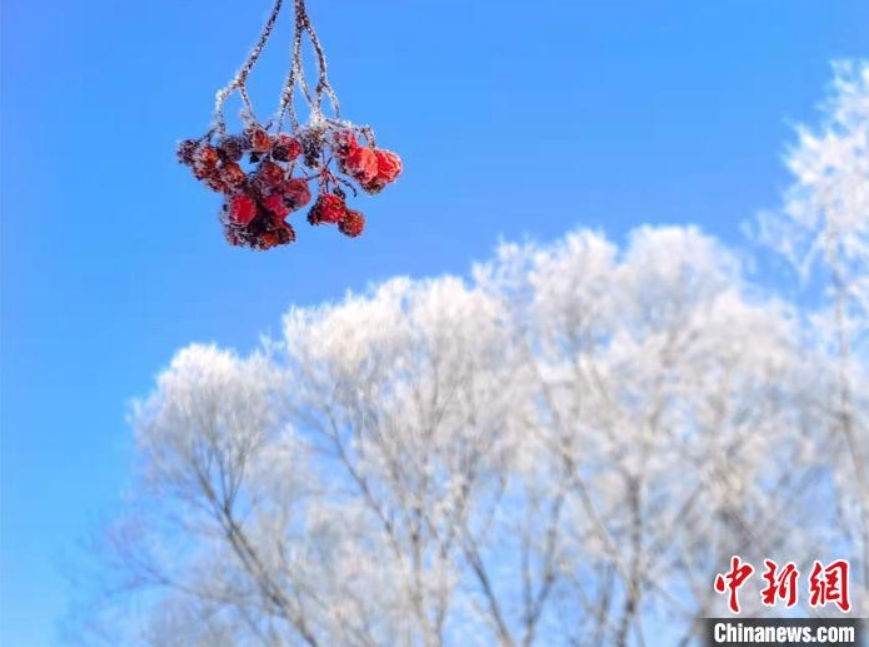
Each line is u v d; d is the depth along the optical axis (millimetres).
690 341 6902
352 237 3541
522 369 7816
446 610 7777
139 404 8906
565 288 7609
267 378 9016
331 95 3559
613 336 7414
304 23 3512
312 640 8141
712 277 6973
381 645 7938
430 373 8430
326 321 8938
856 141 6414
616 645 7109
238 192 3336
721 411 6750
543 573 7578
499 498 8000
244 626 8523
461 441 8219
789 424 6512
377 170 3479
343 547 8445
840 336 6352
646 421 7027
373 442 8531
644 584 6973
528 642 7457
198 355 8914
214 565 8703
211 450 8641
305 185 3385
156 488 8719
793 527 6445
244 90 3400
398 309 8812
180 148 3340
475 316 8211
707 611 6504
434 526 8016
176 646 8445
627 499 7125
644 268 7203
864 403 6277
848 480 6340
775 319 6590
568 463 7465
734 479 6609
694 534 6855
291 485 8734
